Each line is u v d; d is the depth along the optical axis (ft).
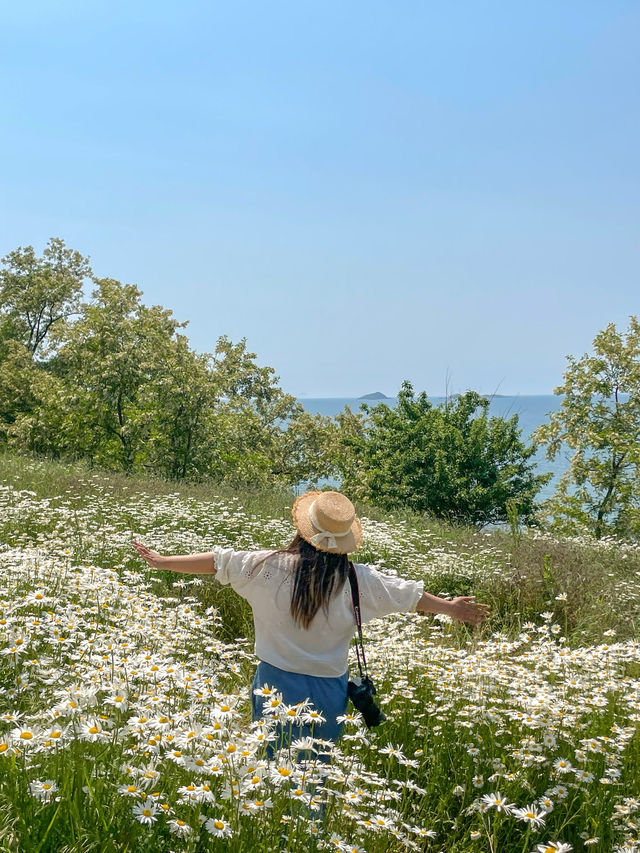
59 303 178.29
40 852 8.72
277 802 9.66
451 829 12.61
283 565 12.51
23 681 12.96
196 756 9.90
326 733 12.26
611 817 12.58
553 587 32.19
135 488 48.55
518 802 12.79
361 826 10.56
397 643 19.33
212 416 87.15
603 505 78.38
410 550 39.17
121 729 10.78
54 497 40.37
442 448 84.84
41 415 98.89
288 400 127.44
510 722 15.15
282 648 12.37
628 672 19.13
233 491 56.08
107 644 14.64
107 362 93.25
